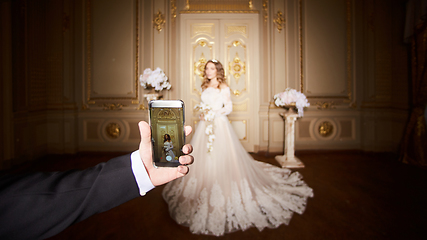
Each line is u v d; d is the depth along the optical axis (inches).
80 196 16.3
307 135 183.3
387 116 176.1
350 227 79.6
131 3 179.8
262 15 181.8
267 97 181.9
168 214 89.0
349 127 183.5
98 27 179.0
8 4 138.6
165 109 19.8
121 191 17.3
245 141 186.4
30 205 15.3
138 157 18.9
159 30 180.4
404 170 140.9
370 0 174.6
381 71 175.5
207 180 86.0
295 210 89.4
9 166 140.3
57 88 173.6
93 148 181.2
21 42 148.2
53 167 148.3
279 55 181.0
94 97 180.5
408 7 155.0
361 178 127.5
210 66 95.7
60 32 172.9
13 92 141.9
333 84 181.9
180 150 19.4
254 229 77.5
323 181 122.9
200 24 183.6
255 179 97.8
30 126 156.6
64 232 77.9
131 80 180.7
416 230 77.7
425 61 144.1
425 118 147.6
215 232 74.5
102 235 76.0
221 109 95.0
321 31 180.7
